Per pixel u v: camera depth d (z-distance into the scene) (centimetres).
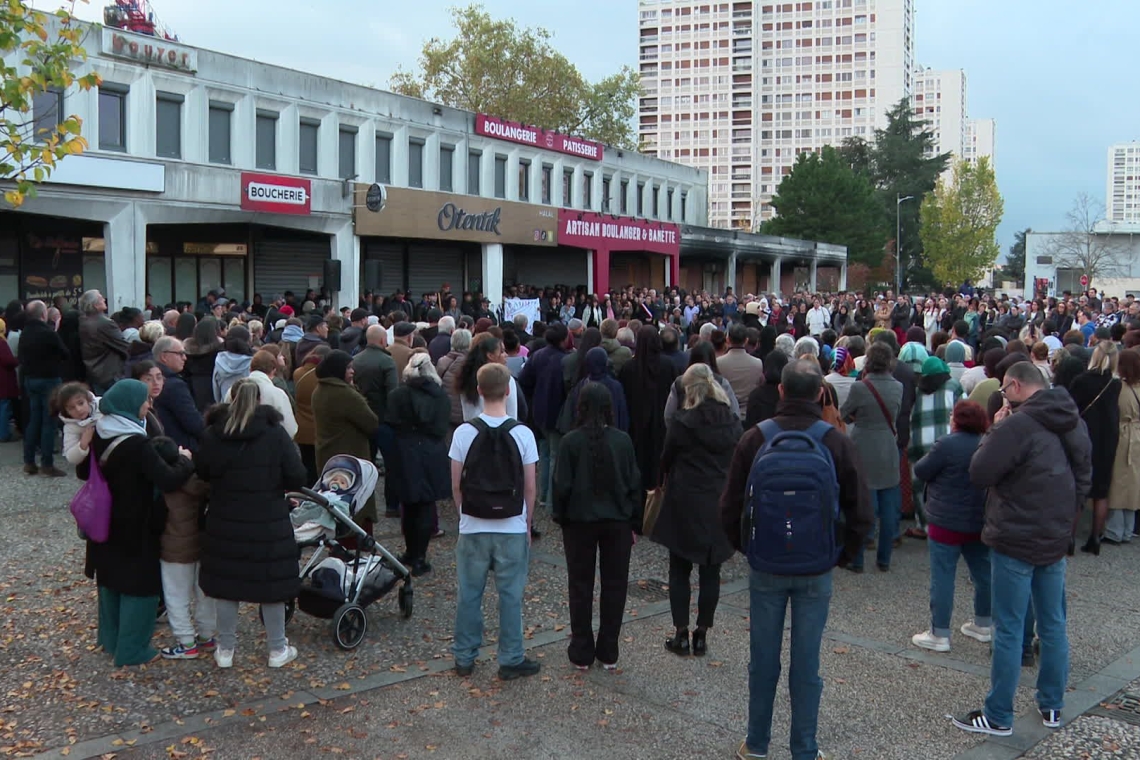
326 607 647
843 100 17050
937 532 654
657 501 702
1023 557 526
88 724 534
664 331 964
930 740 527
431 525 816
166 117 2336
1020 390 550
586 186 4266
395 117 3069
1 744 507
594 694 583
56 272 2286
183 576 620
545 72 5156
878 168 9881
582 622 614
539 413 1002
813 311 2902
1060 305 2748
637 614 736
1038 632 551
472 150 3462
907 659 645
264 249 2767
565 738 525
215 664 620
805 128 17250
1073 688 604
